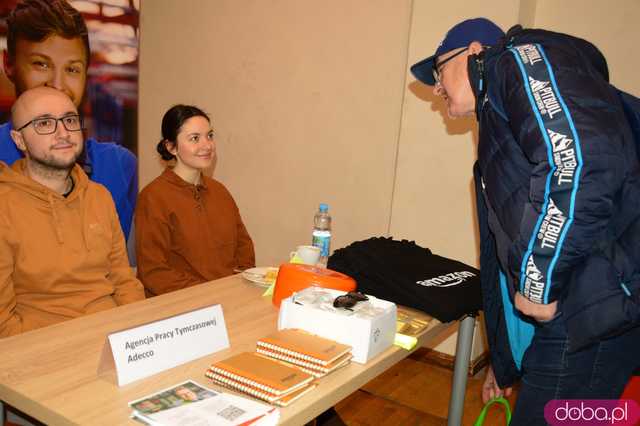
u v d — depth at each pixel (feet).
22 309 5.79
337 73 10.97
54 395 3.37
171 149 7.64
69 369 3.73
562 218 3.66
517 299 4.24
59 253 5.87
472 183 9.62
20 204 5.71
